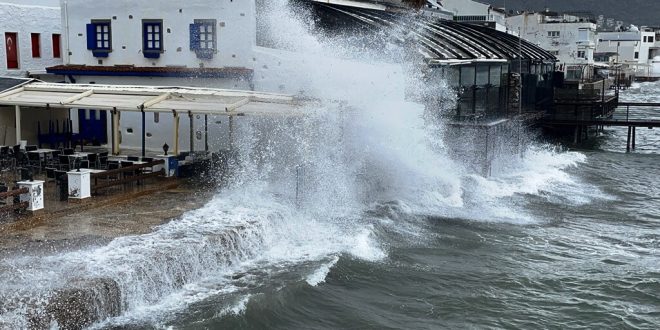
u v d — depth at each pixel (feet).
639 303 55.83
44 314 40.19
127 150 92.27
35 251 50.24
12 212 59.26
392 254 64.18
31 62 108.27
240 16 89.66
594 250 70.03
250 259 58.39
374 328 48.42
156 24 93.61
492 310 53.06
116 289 44.80
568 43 327.88
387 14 130.31
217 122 88.02
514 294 56.59
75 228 56.70
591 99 169.89
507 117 123.54
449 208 84.69
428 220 78.28
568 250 69.77
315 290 53.16
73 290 42.63
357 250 63.00
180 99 78.74
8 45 104.53
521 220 81.41
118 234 55.21
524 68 141.08
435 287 56.90
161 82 93.91
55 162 76.79
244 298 48.60
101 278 44.78
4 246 51.29
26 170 73.00
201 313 46.06
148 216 61.52
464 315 51.83
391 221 75.72
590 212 87.30
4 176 74.84
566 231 77.30
